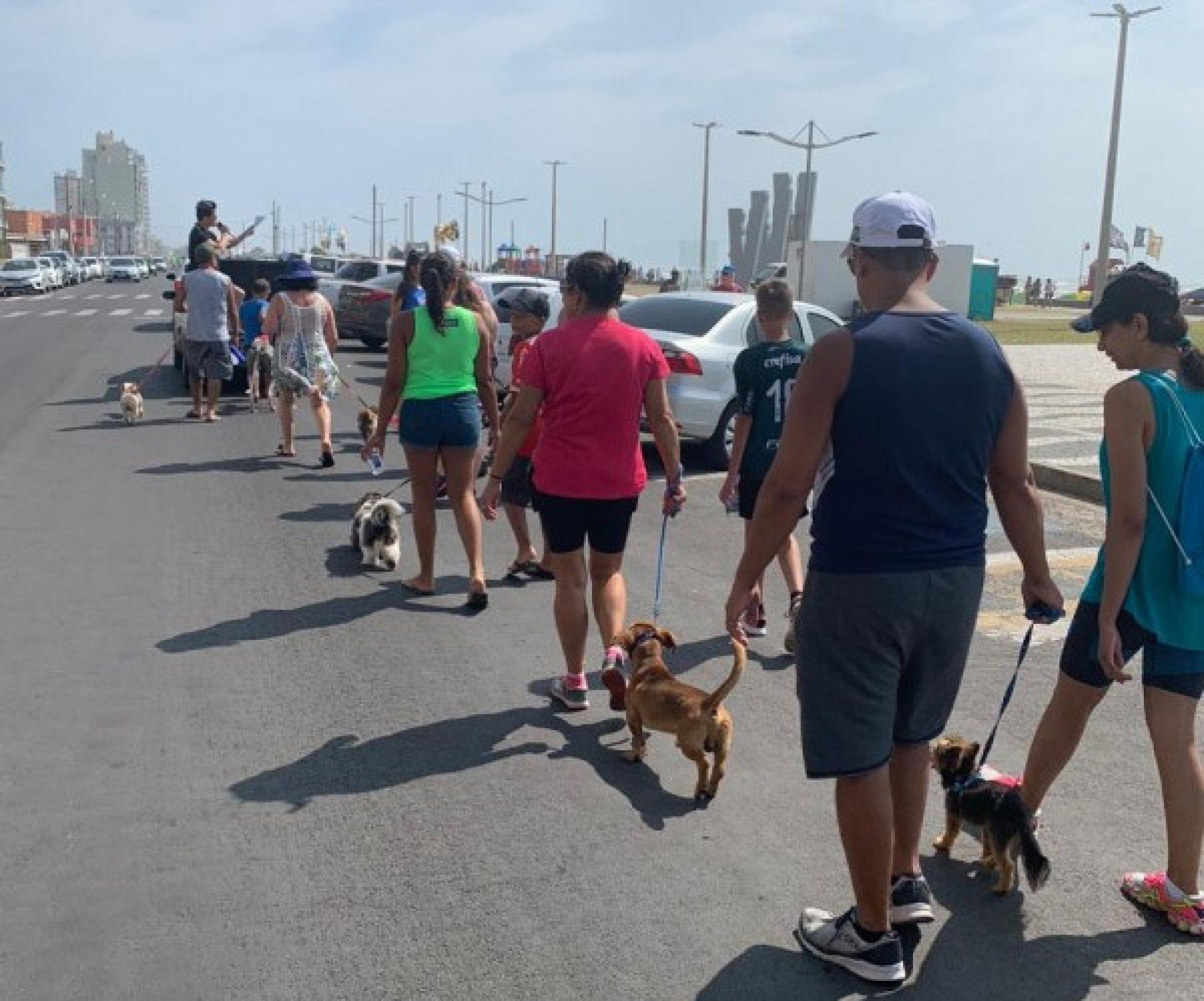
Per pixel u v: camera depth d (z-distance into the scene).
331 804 4.34
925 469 3.08
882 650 3.16
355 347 23.47
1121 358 3.61
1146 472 3.46
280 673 5.66
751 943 3.51
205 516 8.89
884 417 3.04
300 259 10.86
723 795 4.47
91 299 45.62
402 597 6.95
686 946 3.49
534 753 4.82
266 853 3.98
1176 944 3.55
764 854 4.03
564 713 5.25
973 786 3.83
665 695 4.48
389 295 21.98
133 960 3.38
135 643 6.04
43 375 17.77
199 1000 3.21
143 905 3.66
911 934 3.52
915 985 3.34
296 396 11.27
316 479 10.38
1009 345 27.53
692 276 58.22
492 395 7.02
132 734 4.92
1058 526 9.27
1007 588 7.41
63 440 12.09
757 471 5.96
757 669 5.88
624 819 4.27
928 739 3.42
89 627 6.28
